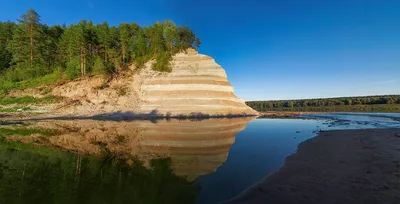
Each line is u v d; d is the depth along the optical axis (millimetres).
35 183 6965
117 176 7785
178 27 59031
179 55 56469
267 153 11414
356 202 5508
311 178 7297
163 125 26719
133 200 5766
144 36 61719
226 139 16078
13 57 57688
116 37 59031
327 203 5500
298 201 5645
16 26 62312
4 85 49375
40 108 42281
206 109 45969
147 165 9219
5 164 9250
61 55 60656
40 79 53312
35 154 11195
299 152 11398
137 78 52438
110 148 12852
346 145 12500
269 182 7027
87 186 6746
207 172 8273
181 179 7492
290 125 26062
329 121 30734
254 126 25219
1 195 5934
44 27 61219
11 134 18688
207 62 55344
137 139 16172
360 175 7414
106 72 52281
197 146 13453
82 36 52625
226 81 54031
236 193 6270
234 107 49562
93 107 44281
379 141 13148
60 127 24406
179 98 48062
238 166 9055
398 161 8859
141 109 45156
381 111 56406
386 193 5957
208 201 5750
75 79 51062
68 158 10383
